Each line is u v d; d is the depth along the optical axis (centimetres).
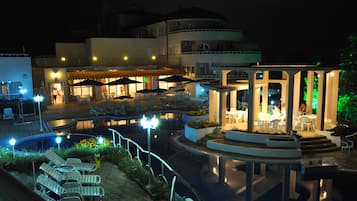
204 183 1430
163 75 4234
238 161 1745
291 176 1529
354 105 2772
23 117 2745
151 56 4816
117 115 2869
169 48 4703
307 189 1373
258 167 1655
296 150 1783
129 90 4238
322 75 2009
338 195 1313
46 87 3531
